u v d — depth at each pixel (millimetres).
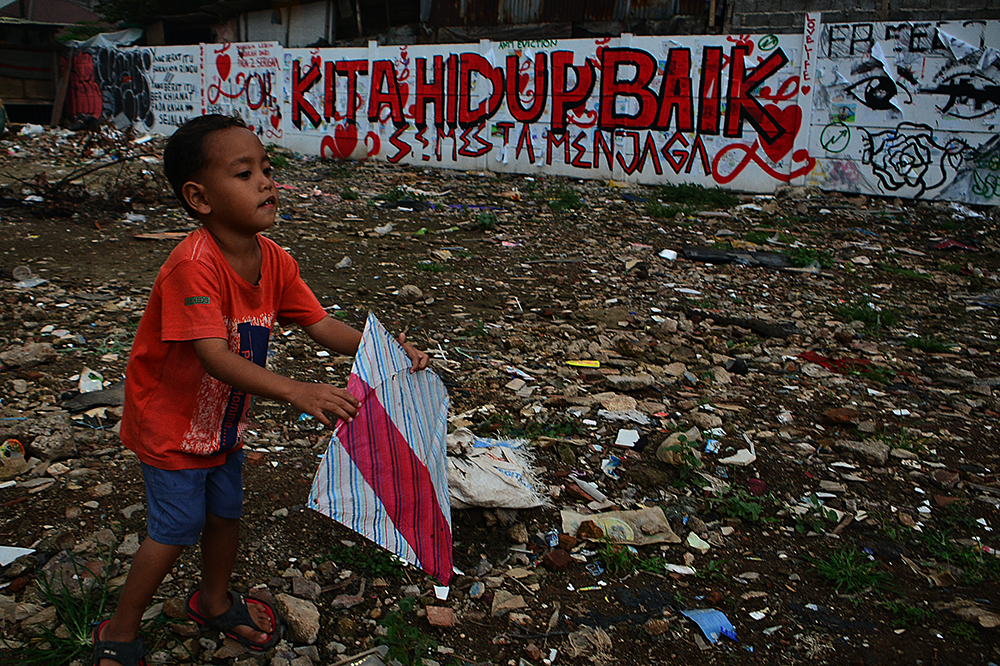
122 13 21328
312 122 15062
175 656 2119
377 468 2049
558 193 10891
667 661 2217
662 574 2586
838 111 10742
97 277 6004
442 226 8633
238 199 1739
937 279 6965
